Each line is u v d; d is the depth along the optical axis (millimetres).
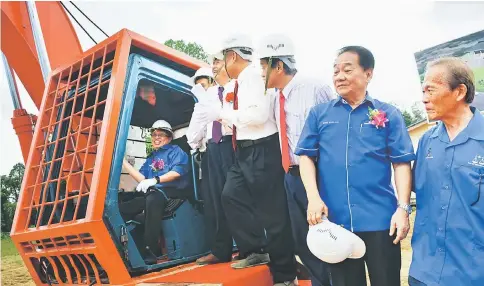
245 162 3111
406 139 2303
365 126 2371
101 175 2854
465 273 1974
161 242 3574
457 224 2020
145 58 3393
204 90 3375
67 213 3424
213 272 2945
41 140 3574
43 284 3311
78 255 2949
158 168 3697
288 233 3086
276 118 3109
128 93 3150
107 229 2824
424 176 2178
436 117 2123
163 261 3355
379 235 2320
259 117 3006
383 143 2350
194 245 3619
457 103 2084
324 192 2461
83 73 3645
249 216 3154
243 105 3047
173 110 4051
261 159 3084
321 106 2514
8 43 4137
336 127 2424
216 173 3465
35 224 3389
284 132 3010
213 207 3537
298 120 2969
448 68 2078
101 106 3725
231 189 3156
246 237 3143
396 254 2336
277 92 3162
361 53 2363
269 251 3082
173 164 3654
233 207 3156
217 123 3477
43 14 4148
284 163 2996
